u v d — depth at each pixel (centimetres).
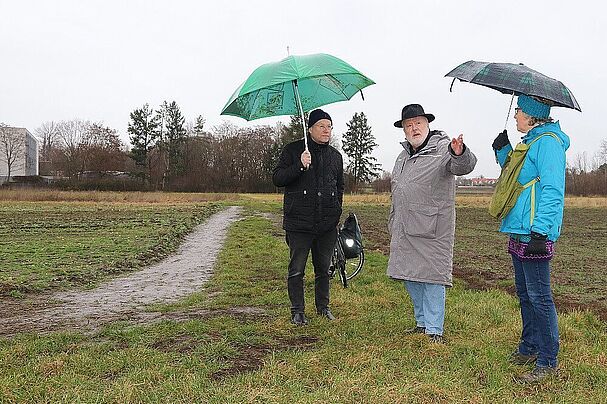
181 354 524
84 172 8656
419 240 582
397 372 466
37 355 530
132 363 495
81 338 602
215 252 1555
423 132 602
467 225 2731
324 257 688
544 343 467
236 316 710
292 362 488
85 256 1412
